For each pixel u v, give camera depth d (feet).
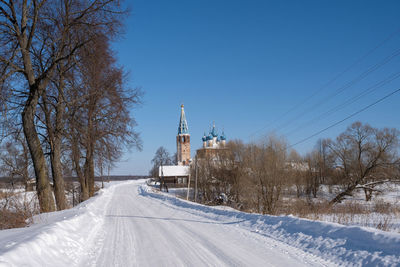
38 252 18.63
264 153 105.81
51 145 54.80
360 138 146.51
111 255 23.57
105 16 48.62
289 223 31.96
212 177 163.02
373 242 20.42
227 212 49.34
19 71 45.57
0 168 73.15
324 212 56.18
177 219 49.42
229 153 153.17
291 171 108.06
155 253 24.14
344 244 22.12
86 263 21.17
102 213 61.67
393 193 140.26
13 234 24.72
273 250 24.17
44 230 24.57
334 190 155.84
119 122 65.72
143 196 144.97
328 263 19.92
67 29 47.37
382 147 135.33
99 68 54.49
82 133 57.67
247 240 28.76
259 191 103.09
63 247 22.91
